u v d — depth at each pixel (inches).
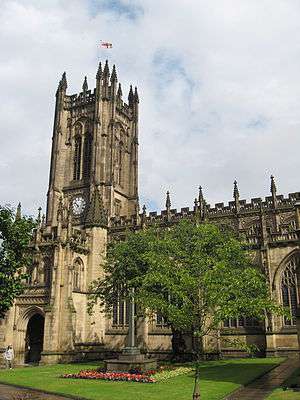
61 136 4982.8
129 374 1828.2
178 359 2618.1
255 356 2842.0
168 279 1338.6
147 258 1900.8
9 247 1846.7
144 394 1401.3
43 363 2805.1
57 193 4751.5
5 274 1811.0
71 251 3171.8
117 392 1451.8
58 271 3031.5
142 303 1978.3
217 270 1299.2
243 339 2886.3
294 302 2842.0
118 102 5137.8
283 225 3061.0
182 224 2495.1
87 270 3385.8
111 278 2773.1
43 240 3223.4
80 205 4586.6
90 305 2876.5
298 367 2118.6
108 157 4628.4
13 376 2022.6
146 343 3203.7
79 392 1466.5
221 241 1964.8
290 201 3663.9
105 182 4498.0
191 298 1278.3
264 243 2970.0
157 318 3270.2
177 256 1777.8
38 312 3038.9
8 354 2664.9
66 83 5196.9
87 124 4928.6
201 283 1240.2
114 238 3853.3
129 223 4067.4
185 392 1429.6
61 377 1924.2
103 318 3351.4
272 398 1283.2
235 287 1360.7
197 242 1750.7
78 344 3058.6
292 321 2785.4
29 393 1508.4
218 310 1272.1
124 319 3361.2
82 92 5068.9
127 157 5172.2
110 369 1993.1
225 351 2920.8
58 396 1430.9
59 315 2967.5
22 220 1910.7
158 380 1733.5
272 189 3735.2
